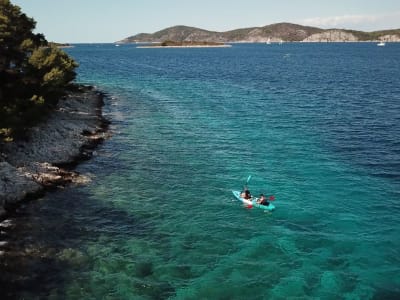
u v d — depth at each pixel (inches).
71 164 1731.1
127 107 3073.3
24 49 2165.4
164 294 929.5
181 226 1241.4
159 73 5851.4
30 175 1496.1
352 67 6663.4
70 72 2696.9
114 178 1608.0
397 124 2491.4
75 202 1380.4
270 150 2000.5
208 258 1072.8
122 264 1039.0
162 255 1084.5
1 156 1544.0
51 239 1142.3
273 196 1443.2
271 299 919.7
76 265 1027.9
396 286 967.6
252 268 1031.6
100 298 912.3
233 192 1460.4
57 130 2015.3
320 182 1592.0
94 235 1176.2
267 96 3634.4
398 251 1111.0
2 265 1005.8
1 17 1955.0
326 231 1215.6
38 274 984.9
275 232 1210.0
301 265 1046.4
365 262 1061.1
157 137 2223.2
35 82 2005.4
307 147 2049.7
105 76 5359.3
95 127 2324.1
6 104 1716.3
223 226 1243.8
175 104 3230.8
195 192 1493.6
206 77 5305.1
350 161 1838.1
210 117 2746.1
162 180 1601.9
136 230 1213.7
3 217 1243.2
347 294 939.3
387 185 1562.5
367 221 1277.1
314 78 5059.1
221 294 932.6
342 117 2714.1
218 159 1863.9
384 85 4261.8
